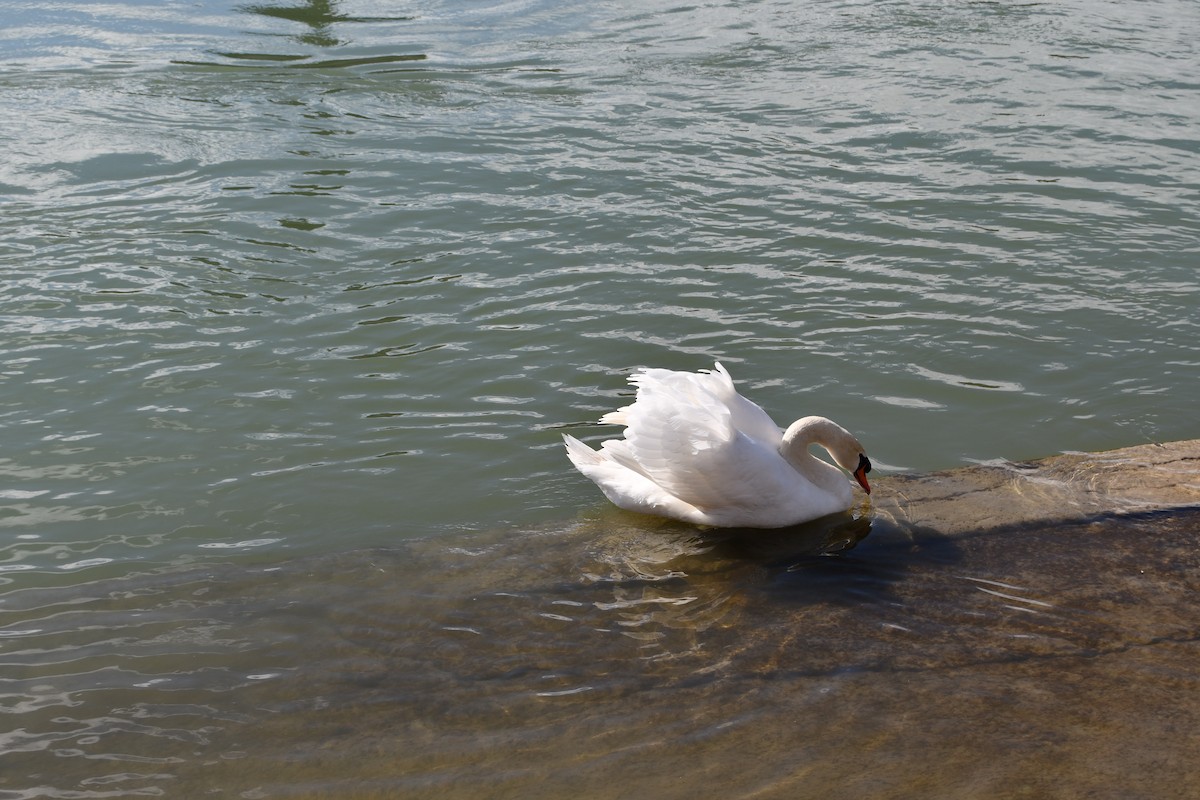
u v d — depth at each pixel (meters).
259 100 10.43
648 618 5.93
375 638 5.85
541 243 8.30
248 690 5.65
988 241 8.29
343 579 6.13
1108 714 5.50
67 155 9.32
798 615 5.93
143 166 9.19
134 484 6.60
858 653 5.75
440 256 8.17
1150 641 5.78
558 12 13.32
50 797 5.31
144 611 5.98
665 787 5.30
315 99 10.48
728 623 5.90
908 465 6.72
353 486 6.61
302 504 6.52
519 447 6.83
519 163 9.25
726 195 8.80
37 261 8.10
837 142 9.50
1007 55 11.49
